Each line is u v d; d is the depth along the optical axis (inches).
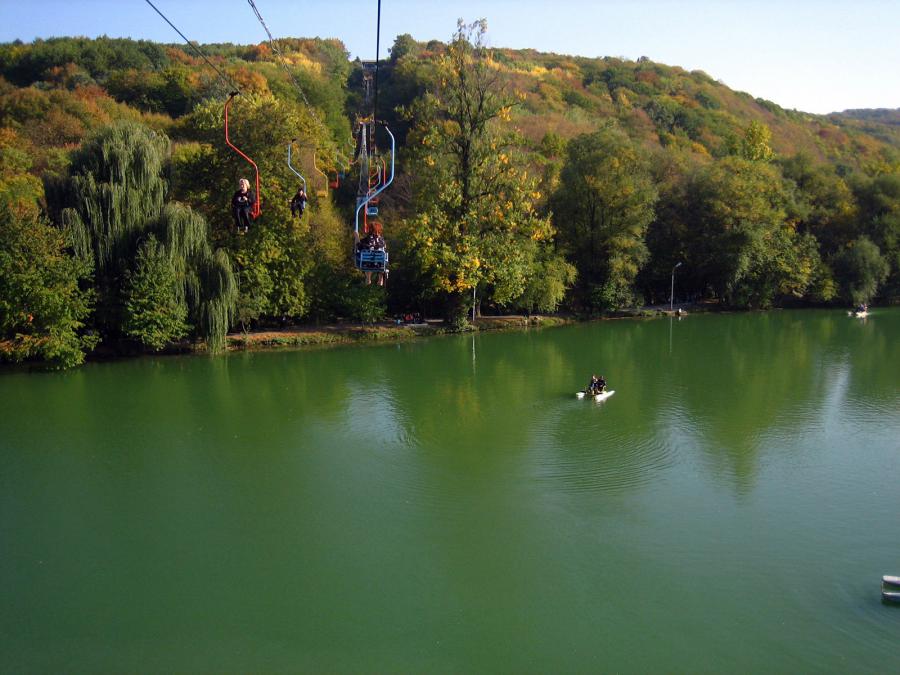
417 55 5477.4
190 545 971.3
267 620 801.6
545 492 1137.4
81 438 1391.5
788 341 2546.8
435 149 2546.8
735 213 3275.1
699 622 788.0
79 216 1897.1
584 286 3257.9
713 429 1453.0
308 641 764.6
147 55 4284.0
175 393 1726.1
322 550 957.2
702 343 2502.5
